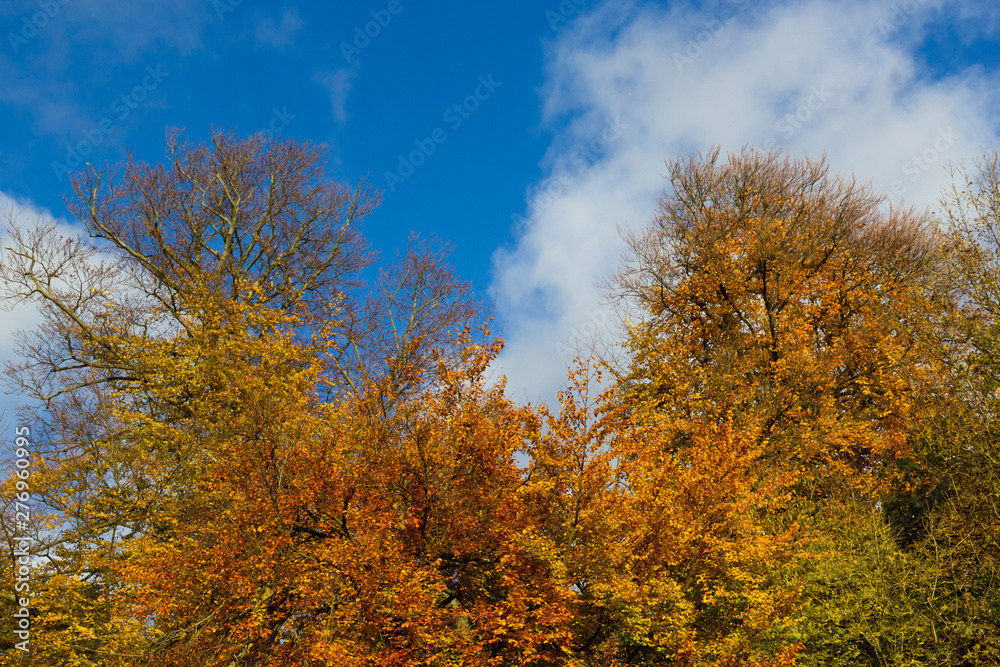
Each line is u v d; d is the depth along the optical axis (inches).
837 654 527.2
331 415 637.3
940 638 512.1
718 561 527.2
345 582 502.0
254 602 517.3
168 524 674.8
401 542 524.1
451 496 545.3
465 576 572.1
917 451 662.5
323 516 545.6
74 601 617.0
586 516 558.9
